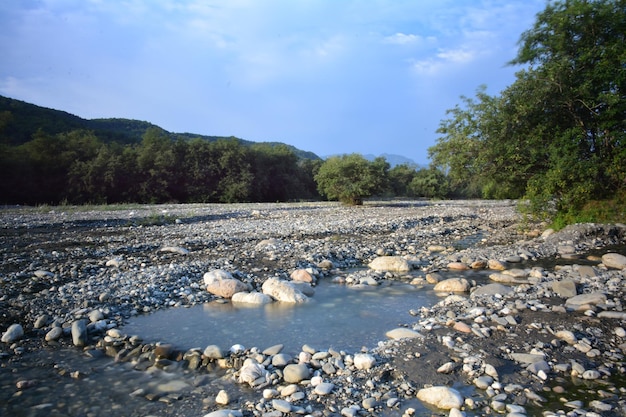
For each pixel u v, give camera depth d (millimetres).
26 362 6789
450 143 21016
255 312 9289
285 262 13961
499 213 33156
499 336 7488
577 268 12234
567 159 17297
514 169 19562
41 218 26281
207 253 15375
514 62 19766
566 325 7895
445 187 72188
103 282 11031
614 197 18266
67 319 8484
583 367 6195
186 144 63156
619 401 5332
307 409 5227
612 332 7555
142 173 55844
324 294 10844
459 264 13500
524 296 9766
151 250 15945
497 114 19297
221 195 61781
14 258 13898
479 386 5777
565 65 17453
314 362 6492
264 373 6172
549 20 18266
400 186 79000
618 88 17078
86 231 21328
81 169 49875
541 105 18172
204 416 5102
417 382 5918
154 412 5273
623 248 15984
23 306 9164
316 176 46625
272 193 71562
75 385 6008
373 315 9070
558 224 18938
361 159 43938
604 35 17766
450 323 8172
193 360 6707
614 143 17594
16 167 45625
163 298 10141
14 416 5176
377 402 5402
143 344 7355
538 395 5492
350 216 30391
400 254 16156
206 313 9219
